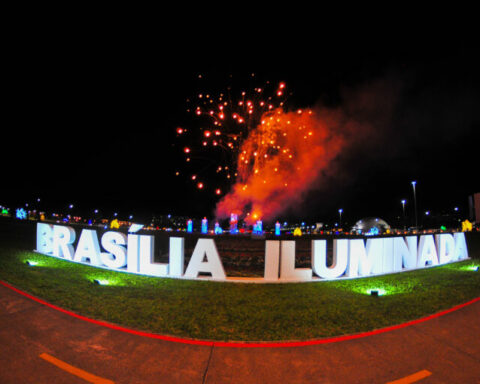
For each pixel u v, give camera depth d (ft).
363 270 33.06
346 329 18.21
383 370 14.02
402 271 36.55
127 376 13.10
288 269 30.14
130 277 29.89
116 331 17.17
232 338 16.67
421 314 20.93
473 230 110.73
